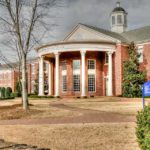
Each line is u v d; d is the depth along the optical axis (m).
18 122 17.88
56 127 15.21
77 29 48.78
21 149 9.63
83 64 42.78
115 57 43.94
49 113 21.81
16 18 23.62
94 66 45.75
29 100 38.75
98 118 18.22
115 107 25.47
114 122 16.16
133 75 39.94
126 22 54.97
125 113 20.55
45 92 57.16
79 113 21.52
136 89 39.47
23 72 23.78
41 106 28.08
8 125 16.69
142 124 6.40
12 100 43.88
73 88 46.00
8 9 23.34
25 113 21.91
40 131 14.34
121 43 43.31
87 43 42.69
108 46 43.22
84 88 42.47
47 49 45.38
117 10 54.66
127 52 44.25
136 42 43.97
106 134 12.95
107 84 45.41
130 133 12.98
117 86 43.34
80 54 45.75
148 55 42.47
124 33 52.03
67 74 46.84
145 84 12.70
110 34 47.69
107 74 45.38
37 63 69.25
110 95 42.41
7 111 23.45
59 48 43.78
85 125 15.40
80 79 45.00
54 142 11.84
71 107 27.02
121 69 43.12
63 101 35.53
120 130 13.73
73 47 43.03
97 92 45.34
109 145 11.01
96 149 10.51
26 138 12.84
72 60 46.47
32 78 71.38
